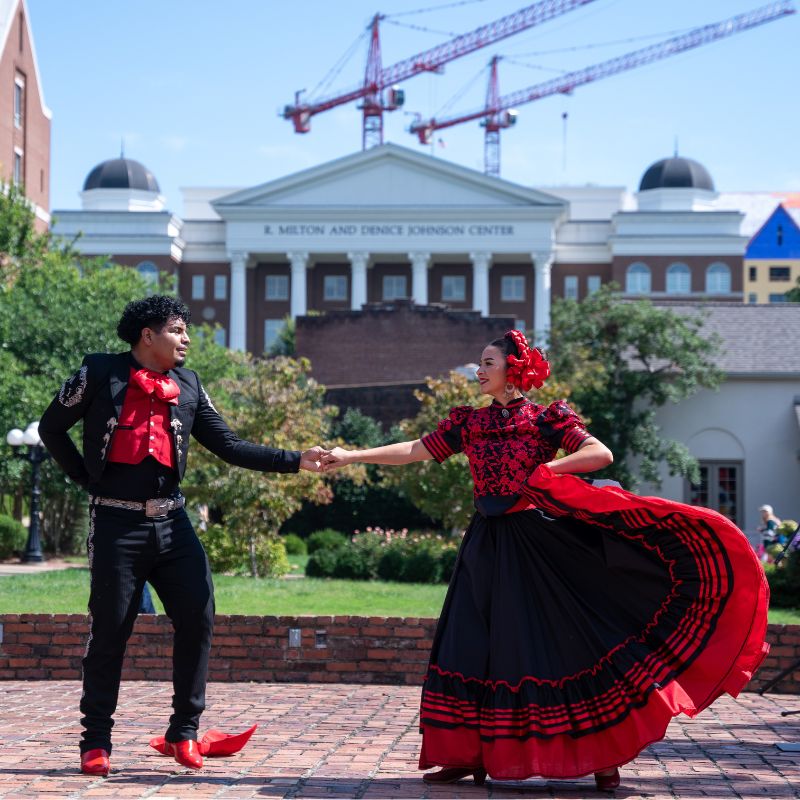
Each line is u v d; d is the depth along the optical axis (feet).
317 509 112.88
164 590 17.40
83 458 17.46
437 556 62.23
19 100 178.40
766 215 395.96
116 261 267.59
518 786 16.52
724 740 21.63
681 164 306.35
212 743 18.60
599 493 15.57
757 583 15.71
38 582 50.55
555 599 16.25
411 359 161.79
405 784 16.52
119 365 17.26
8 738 20.27
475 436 17.20
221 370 106.42
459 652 16.43
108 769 16.75
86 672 17.07
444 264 277.03
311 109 396.37
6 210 101.81
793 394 103.91
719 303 113.29
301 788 16.02
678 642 15.93
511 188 265.54
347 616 29.94
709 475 104.73
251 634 30.04
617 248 270.87
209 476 63.67
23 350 87.86
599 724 15.72
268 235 266.98
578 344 105.70
